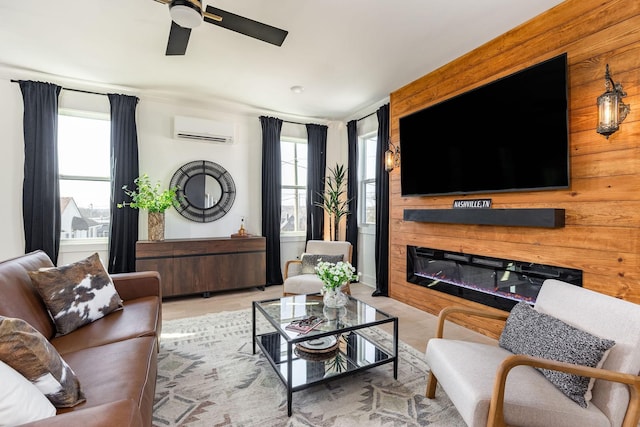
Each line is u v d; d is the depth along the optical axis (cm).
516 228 266
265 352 220
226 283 427
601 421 126
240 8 238
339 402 189
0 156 351
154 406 182
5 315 152
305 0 229
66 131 393
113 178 391
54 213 365
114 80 371
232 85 386
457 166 307
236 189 481
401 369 228
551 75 231
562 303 164
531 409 127
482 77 293
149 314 215
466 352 166
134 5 236
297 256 527
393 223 405
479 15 248
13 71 344
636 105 196
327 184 535
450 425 169
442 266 339
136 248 378
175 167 441
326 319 217
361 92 409
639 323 129
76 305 193
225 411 179
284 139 520
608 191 209
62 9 241
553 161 232
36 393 99
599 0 214
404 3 233
